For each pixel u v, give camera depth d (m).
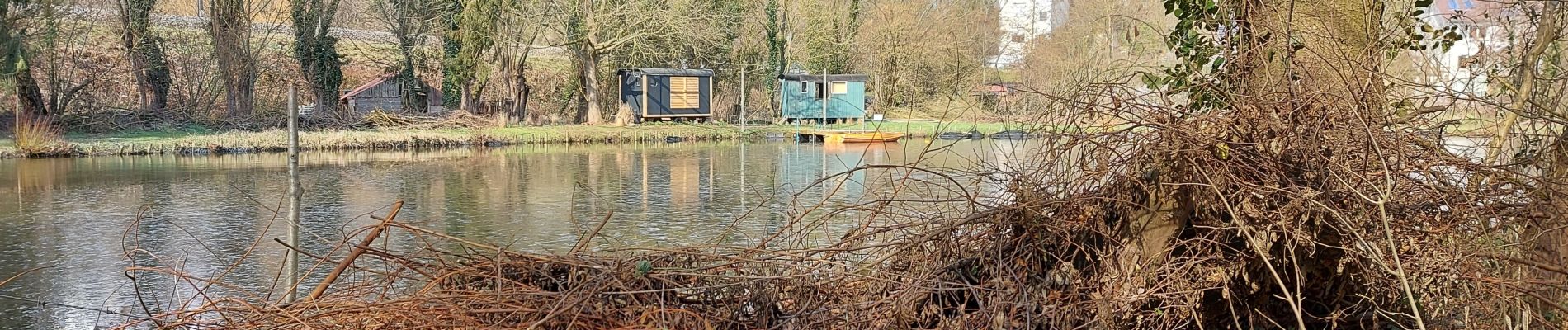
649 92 38.69
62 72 32.47
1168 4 4.79
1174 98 4.97
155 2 32.34
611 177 20.31
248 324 4.45
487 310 4.02
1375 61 4.35
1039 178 4.54
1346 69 4.18
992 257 4.40
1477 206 4.19
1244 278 4.10
